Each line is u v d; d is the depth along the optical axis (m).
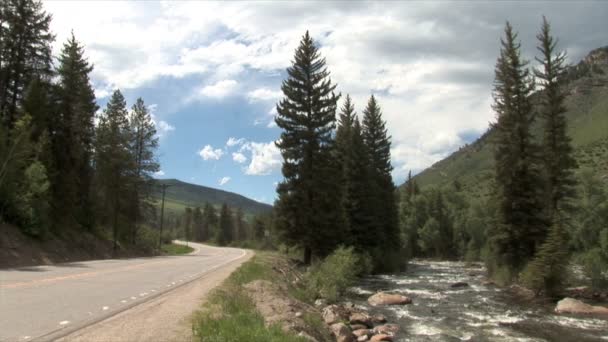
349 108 59.62
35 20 38.31
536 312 22.55
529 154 35.09
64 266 25.48
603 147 151.75
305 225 41.75
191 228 175.75
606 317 21.09
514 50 36.62
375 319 19.55
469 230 75.25
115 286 16.02
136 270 23.62
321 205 42.88
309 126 44.16
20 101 38.34
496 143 36.34
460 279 41.12
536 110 36.12
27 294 13.05
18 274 18.97
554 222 30.94
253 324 9.65
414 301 26.34
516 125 35.06
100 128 52.97
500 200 35.34
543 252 27.95
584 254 47.84
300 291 22.55
